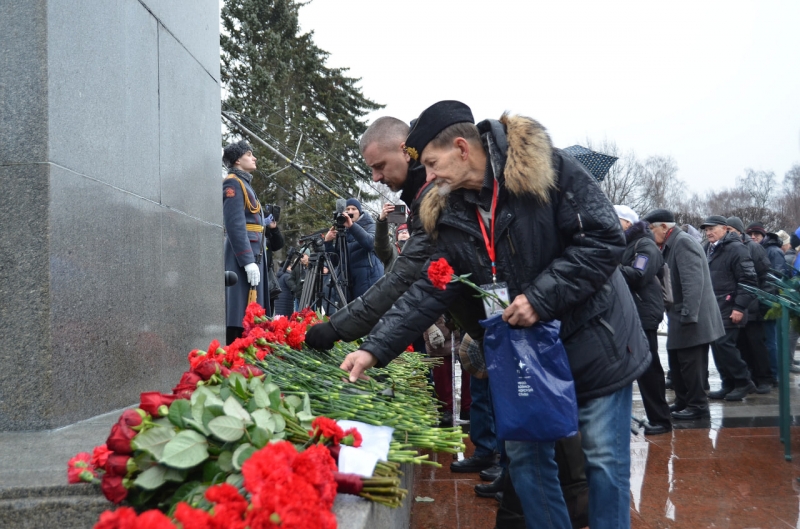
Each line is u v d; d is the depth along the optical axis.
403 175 3.41
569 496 3.31
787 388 5.06
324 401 2.72
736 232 8.30
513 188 2.44
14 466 2.22
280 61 31.53
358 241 6.91
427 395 3.67
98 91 3.27
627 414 2.66
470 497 4.14
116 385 3.28
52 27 2.92
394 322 2.81
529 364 2.39
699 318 6.58
